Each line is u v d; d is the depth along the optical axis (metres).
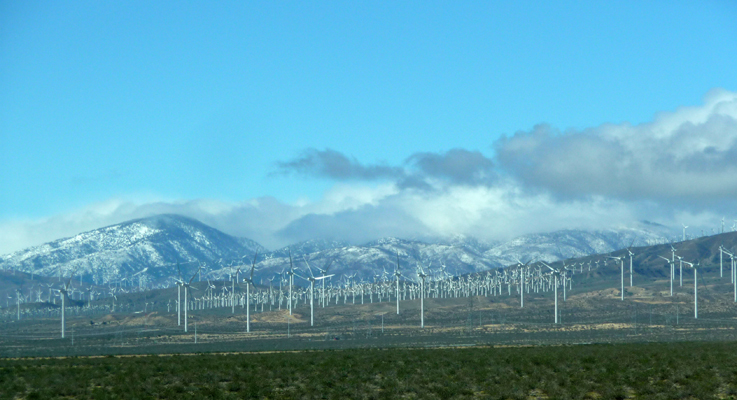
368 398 54.50
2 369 85.19
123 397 57.91
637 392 55.81
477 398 54.34
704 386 55.31
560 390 55.91
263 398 57.53
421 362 84.06
